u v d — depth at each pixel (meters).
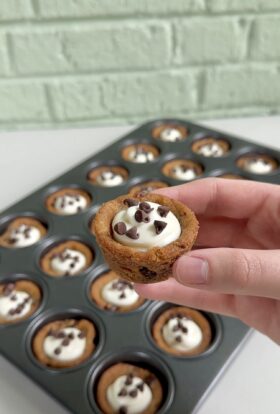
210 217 0.38
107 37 0.54
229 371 0.34
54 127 0.61
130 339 0.36
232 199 0.35
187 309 0.39
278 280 0.25
